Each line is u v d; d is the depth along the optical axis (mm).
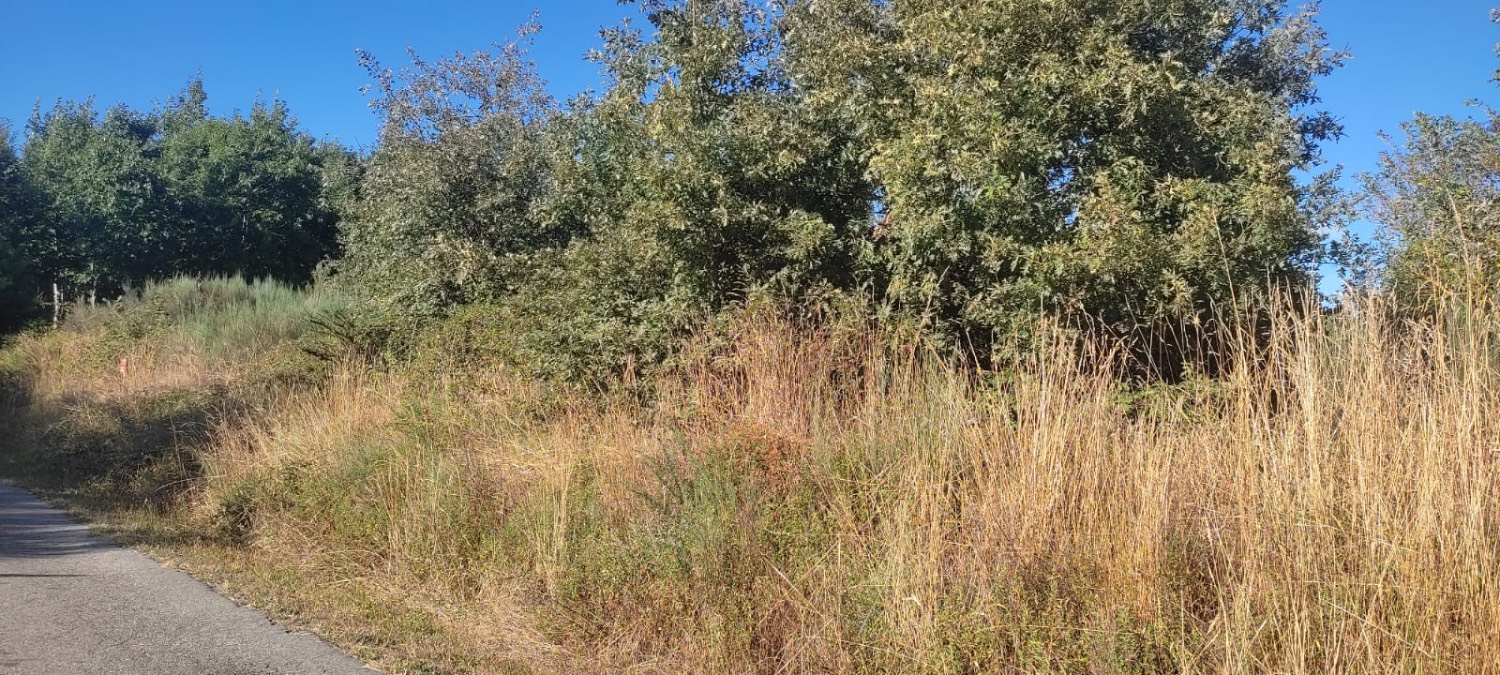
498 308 11383
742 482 5633
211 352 18109
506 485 7219
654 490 6262
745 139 9062
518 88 16969
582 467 6891
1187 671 3771
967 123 7492
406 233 15641
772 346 6883
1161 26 8320
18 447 14914
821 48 9562
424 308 13742
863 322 7383
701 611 5176
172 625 5555
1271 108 8453
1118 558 4273
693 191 8898
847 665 4531
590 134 11375
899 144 7980
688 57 10141
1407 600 3625
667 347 8727
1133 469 4617
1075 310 6855
